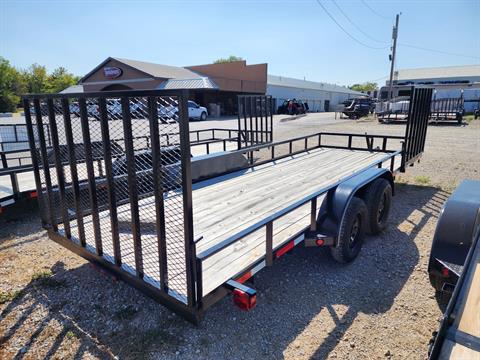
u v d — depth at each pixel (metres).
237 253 2.61
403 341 2.40
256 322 2.60
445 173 7.47
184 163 1.82
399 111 20.83
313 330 2.51
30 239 4.10
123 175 2.93
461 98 20.03
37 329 2.55
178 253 2.58
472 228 2.65
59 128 3.49
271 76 47.12
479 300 1.66
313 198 2.84
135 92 1.94
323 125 20.23
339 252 3.20
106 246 2.83
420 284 3.09
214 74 34.31
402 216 4.79
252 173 5.27
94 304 2.83
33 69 64.75
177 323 2.59
